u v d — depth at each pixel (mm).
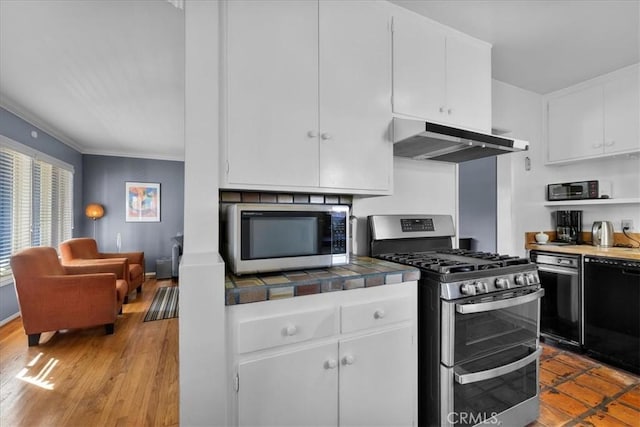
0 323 3145
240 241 1195
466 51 1920
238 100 1242
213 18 1159
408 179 2043
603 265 2260
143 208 5555
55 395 1906
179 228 5824
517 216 2795
